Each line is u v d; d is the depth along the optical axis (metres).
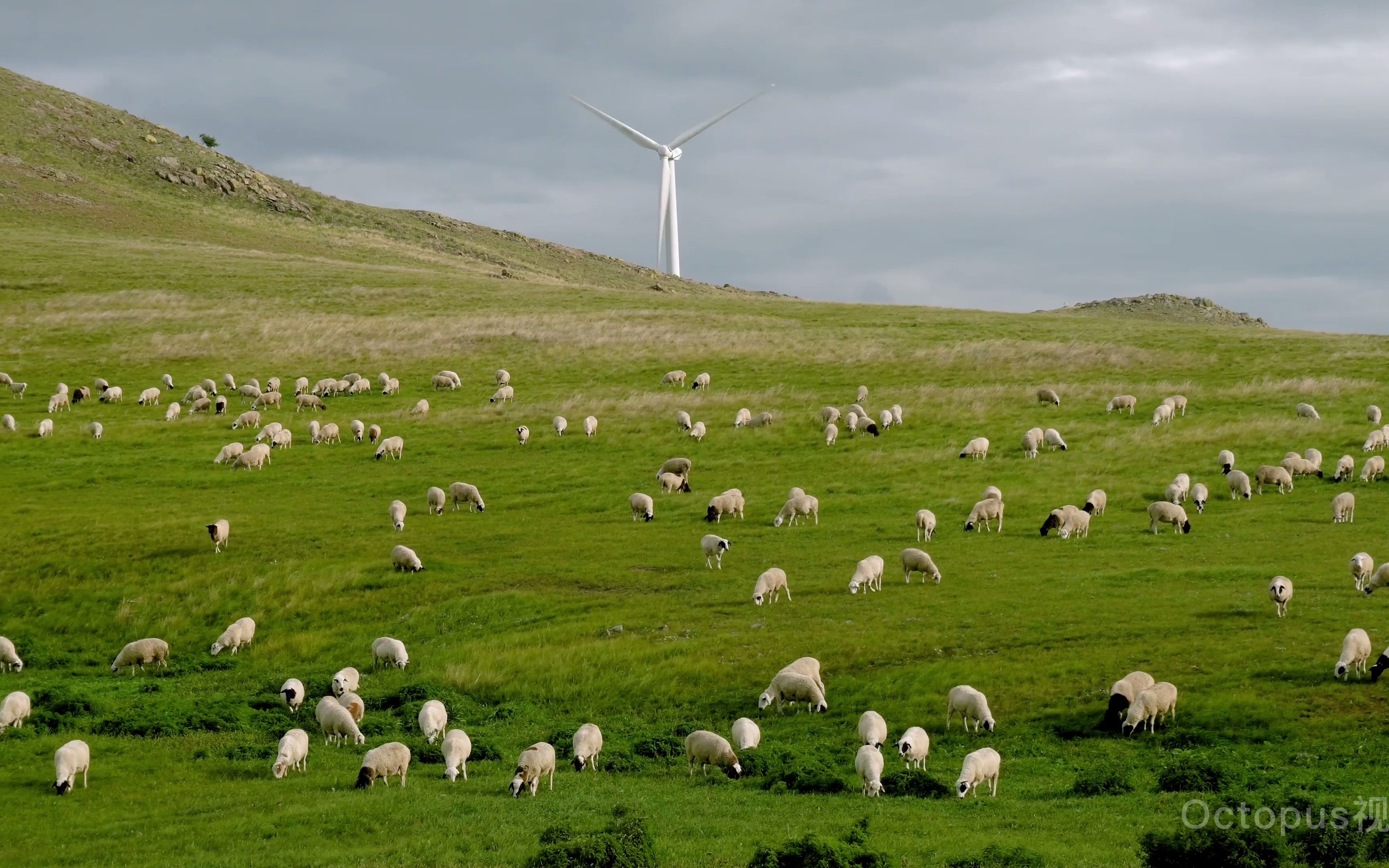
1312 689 24.91
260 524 45.81
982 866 16.02
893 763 23.16
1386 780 20.20
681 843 17.69
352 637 34.97
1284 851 15.91
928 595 34.16
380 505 49.38
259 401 66.69
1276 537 40.03
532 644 32.09
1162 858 15.85
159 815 20.28
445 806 20.16
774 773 22.50
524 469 54.88
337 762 23.98
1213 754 22.17
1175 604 31.81
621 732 25.80
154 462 56.44
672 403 65.81
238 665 33.38
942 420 61.22
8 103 175.25
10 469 54.94
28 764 24.09
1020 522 44.00
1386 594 31.89
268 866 17.22
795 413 63.03
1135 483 48.69
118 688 31.05
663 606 34.66
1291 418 58.31
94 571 40.44
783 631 31.41
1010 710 25.61
